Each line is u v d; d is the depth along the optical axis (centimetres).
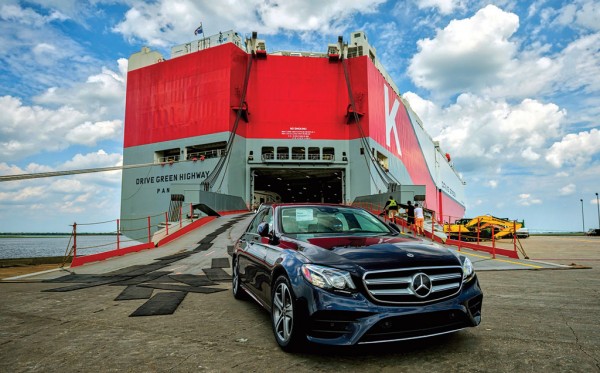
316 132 4225
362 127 4197
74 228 1162
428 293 289
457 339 344
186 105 4159
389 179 4409
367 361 293
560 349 314
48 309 504
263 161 4100
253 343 346
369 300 282
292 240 381
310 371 274
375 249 327
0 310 501
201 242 1714
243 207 3925
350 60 4362
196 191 2725
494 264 1015
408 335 281
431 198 6794
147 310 480
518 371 266
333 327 284
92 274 920
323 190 6706
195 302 536
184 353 319
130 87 4544
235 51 4116
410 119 6188
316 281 297
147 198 4191
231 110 3972
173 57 4519
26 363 300
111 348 334
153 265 1069
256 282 437
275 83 4262
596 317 427
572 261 1182
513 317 427
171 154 4384
